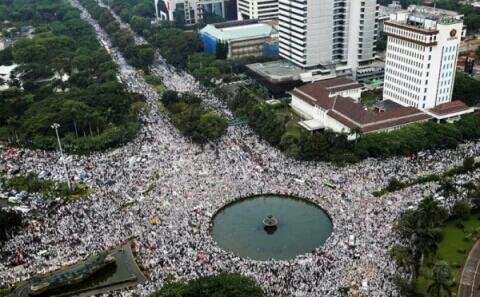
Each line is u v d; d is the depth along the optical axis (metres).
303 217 194.38
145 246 171.12
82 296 156.50
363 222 179.12
